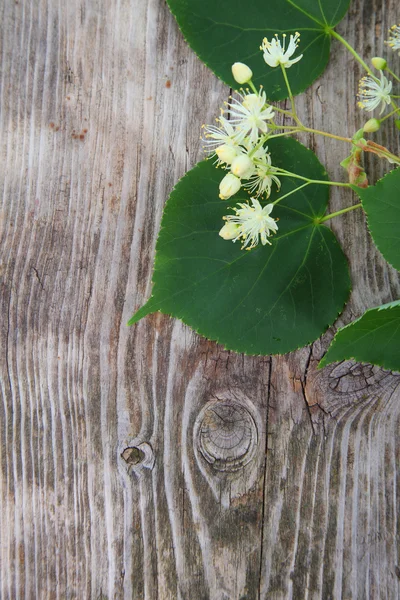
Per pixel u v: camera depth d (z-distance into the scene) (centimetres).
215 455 35
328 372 35
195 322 34
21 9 36
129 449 35
